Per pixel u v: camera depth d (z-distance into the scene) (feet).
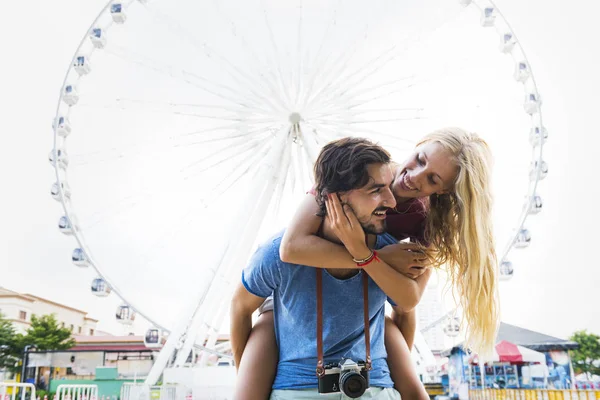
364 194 6.38
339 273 6.94
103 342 99.60
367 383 6.54
